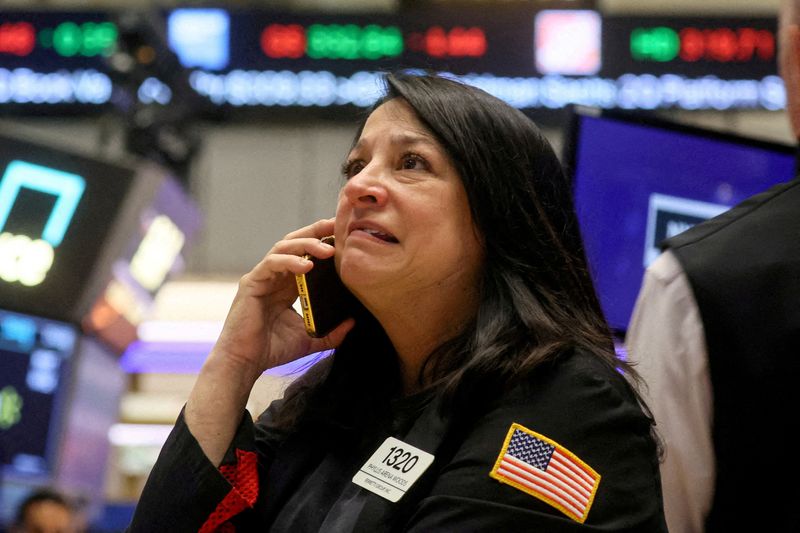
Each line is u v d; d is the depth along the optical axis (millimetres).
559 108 8516
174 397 8625
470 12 8633
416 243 1276
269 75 8695
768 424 1122
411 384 1362
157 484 1271
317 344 1442
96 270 5566
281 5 9125
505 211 1290
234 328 1389
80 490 5934
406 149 1318
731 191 2027
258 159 9125
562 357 1179
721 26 8609
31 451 5543
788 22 1284
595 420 1122
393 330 1349
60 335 5668
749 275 1154
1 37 8805
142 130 7258
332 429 1333
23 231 5527
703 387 1150
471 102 1339
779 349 1121
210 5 8766
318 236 1427
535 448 1103
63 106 8727
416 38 8625
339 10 8727
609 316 1933
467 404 1175
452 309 1319
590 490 1089
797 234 1172
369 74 8648
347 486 1203
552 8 8625
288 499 1302
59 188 5551
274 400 1497
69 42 8789
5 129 5523
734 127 8625
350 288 1328
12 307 5492
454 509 1072
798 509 1101
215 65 8688
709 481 1156
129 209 5645
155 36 7199
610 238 1966
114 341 6207
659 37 8602
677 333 1173
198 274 8922
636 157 2004
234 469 1303
